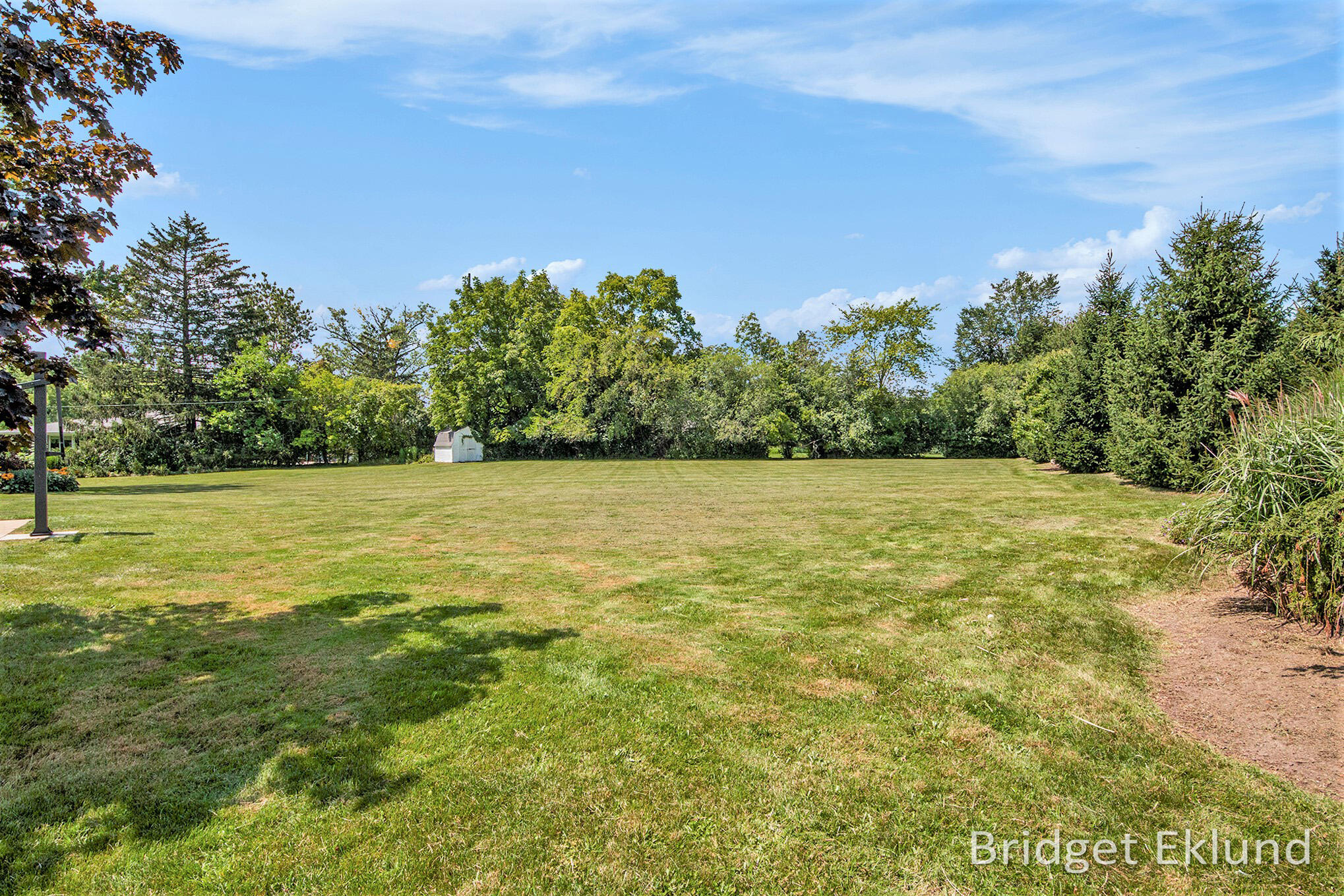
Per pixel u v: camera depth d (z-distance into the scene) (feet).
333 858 8.54
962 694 13.14
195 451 117.29
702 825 9.20
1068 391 62.44
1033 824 9.15
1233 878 8.00
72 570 24.47
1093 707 12.39
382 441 139.44
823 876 8.25
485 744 11.29
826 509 41.32
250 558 27.02
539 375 139.44
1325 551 14.34
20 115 12.17
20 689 13.55
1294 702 11.79
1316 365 26.71
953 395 116.78
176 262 130.31
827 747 11.19
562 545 30.22
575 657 15.23
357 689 13.53
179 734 11.68
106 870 8.33
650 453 129.70
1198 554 20.43
